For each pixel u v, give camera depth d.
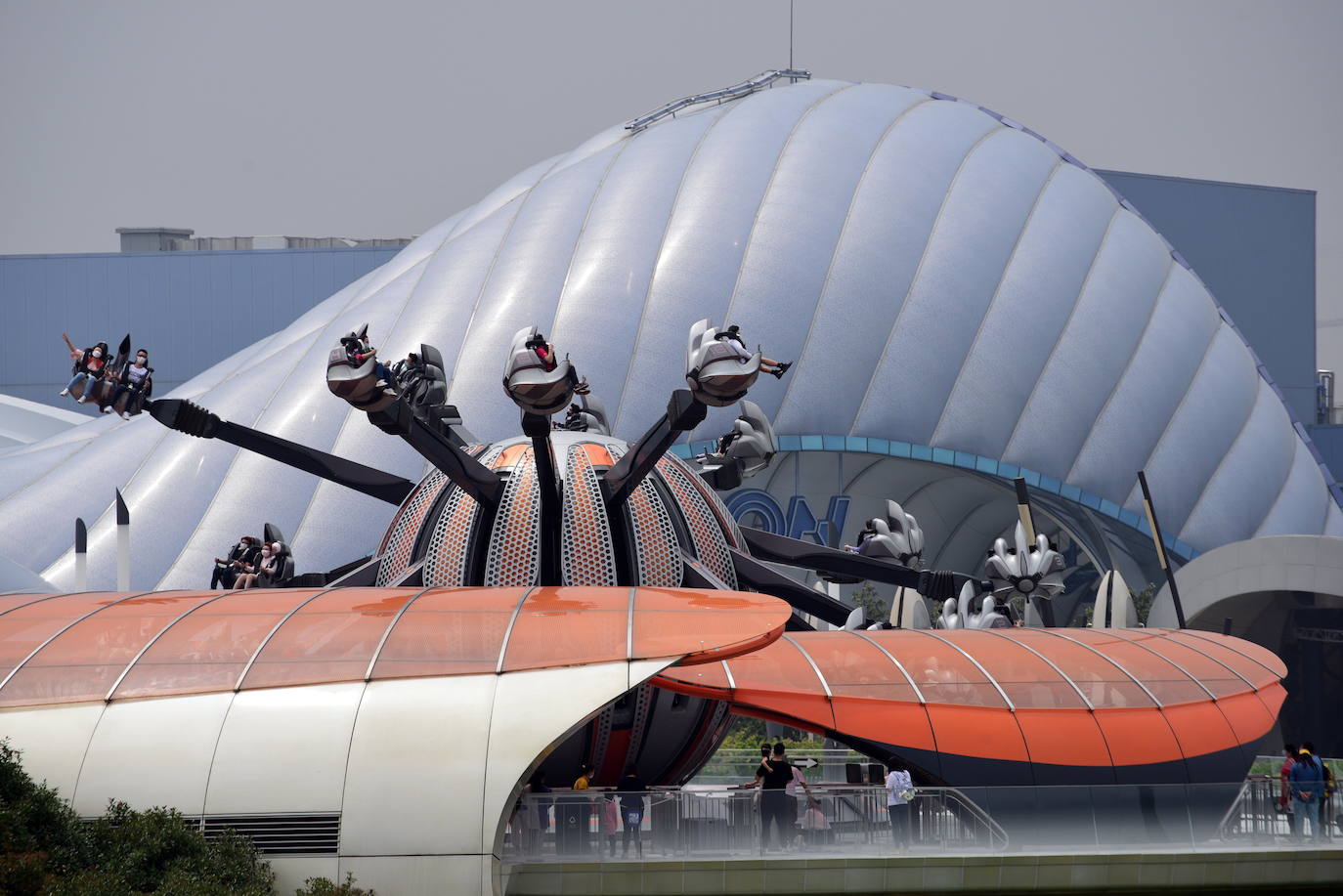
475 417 180.00
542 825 57.75
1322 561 130.62
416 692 54.41
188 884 46.44
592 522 69.44
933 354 194.50
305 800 52.25
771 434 80.31
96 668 56.28
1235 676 74.44
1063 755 64.94
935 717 64.62
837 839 59.84
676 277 189.25
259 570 82.94
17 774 48.53
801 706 63.59
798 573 197.25
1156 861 62.09
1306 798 65.06
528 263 191.62
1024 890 60.81
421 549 73.06
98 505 177.75
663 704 67.00
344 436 180.75
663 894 58.06
